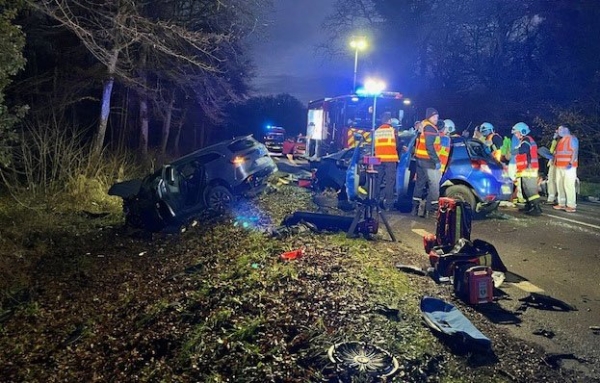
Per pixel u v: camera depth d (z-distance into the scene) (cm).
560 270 642
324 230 821
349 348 404
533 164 1043
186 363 433
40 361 506
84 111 1919
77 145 1434
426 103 2573
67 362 493
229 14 1612
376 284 539
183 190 1073
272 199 1159
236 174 1120
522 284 583
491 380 369
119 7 1307
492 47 2427
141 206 1020
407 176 1017
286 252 671
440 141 958
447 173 969
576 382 371
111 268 793
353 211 1015
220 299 544
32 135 1211
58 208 1126
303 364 393
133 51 1666
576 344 430
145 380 421
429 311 465
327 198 1204
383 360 387
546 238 820
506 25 2338
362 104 1591
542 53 2183
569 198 1098
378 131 995
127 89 2052
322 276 563
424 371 376
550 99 1969
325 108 1798
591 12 1895
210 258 743
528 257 703
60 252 879
